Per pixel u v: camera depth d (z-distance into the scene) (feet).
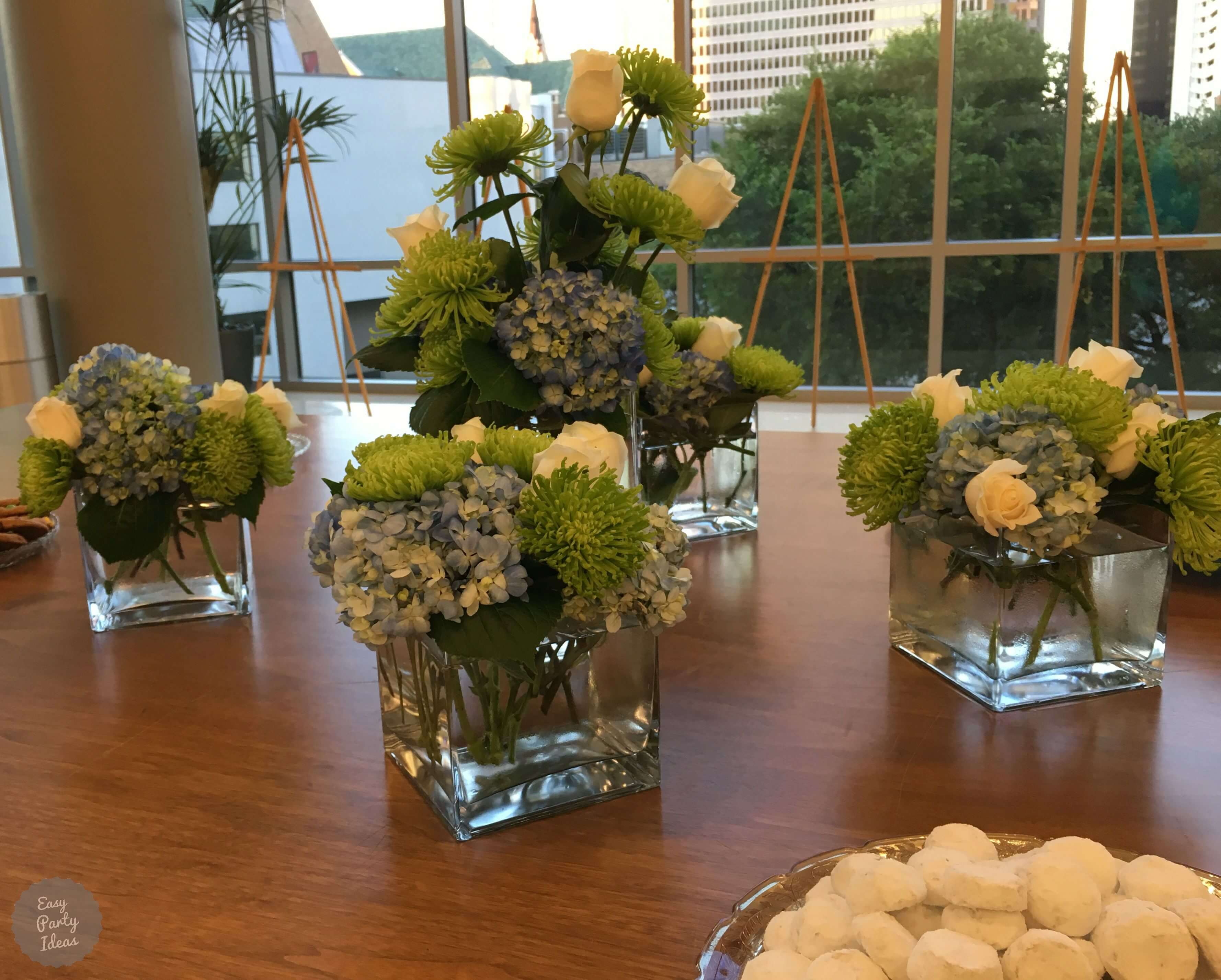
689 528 4.25
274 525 4.60
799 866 1.73
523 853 2.19
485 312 2.93
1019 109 14.80
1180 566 2.89
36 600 3.80
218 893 2.07
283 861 2.18
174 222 14.08
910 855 1.71
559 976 1.81
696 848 2.18
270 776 2.53
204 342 14.66
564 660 2.24
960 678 2.86
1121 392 2.61
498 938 1.92
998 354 15.67
